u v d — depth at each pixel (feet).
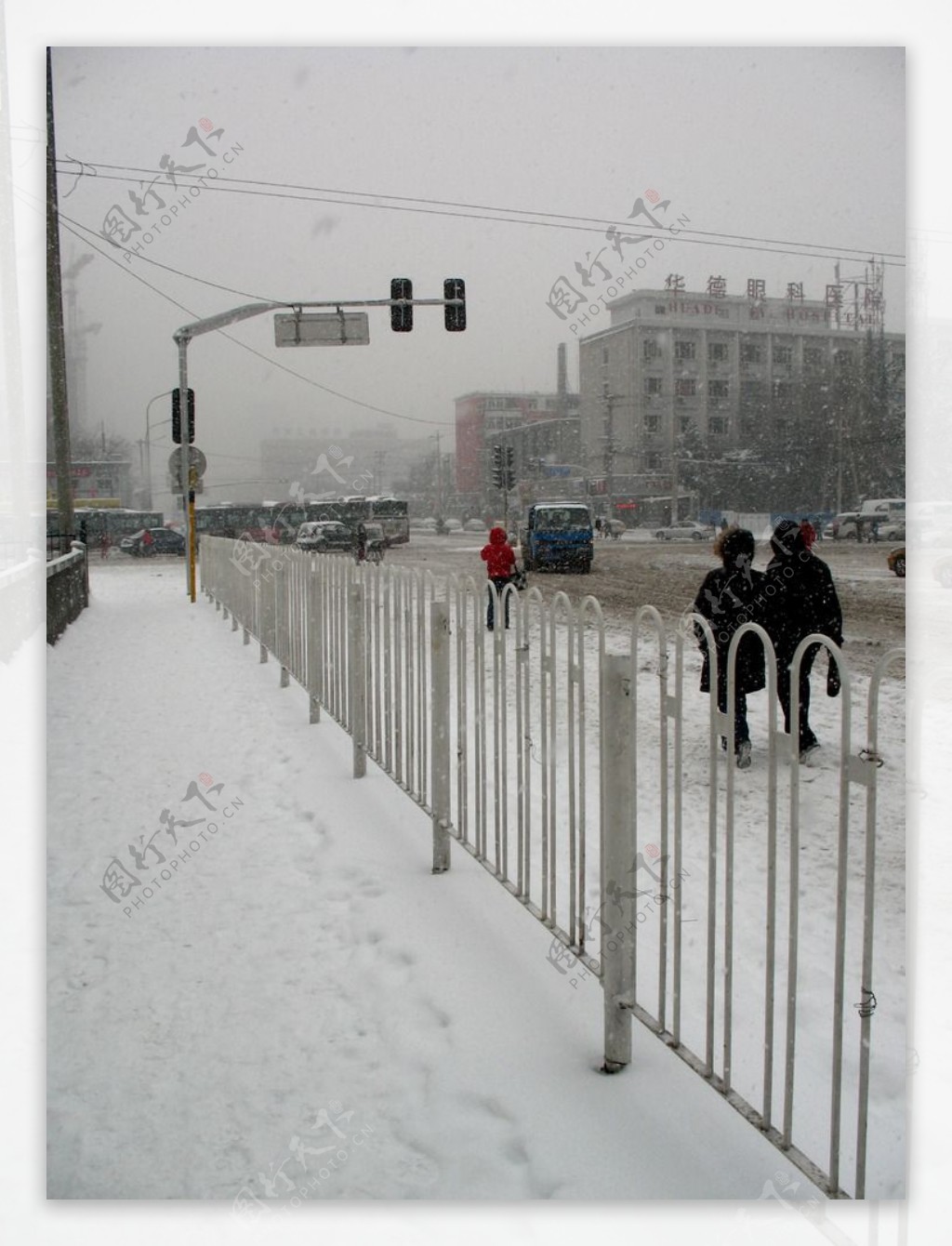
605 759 10.00
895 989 11.69
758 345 207.31
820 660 33.63
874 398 185.37
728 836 8.75
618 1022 10.11
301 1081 10.32
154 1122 9.75
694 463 201.87
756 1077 9.96
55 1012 11.75
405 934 13.34
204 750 23.56
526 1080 10.11
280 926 13.91
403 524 155.84
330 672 23.84
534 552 88.63
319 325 60.08
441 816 15.29
